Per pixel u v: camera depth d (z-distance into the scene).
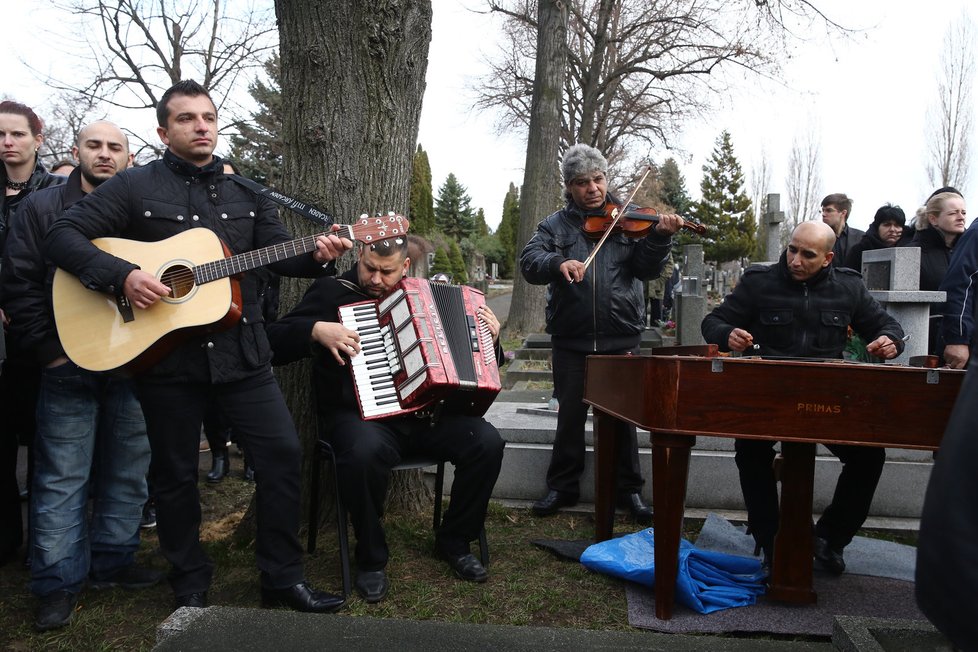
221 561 3.17
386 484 2.85
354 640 2.00
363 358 2.90
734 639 2.03
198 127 2.56
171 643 1.97
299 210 2.79
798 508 2.75
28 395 3.17
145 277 2.37
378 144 3.45
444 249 26.41
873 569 3.14
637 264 3.65
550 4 12.05
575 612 2.71
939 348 4.03
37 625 2.59
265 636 2.01
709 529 3.56
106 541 2.95
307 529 3.49
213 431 4.47
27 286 2.69
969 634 0.90
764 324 3.25
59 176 3.46
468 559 3.02
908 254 4.67
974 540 0.90
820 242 3.06
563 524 3.69
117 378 2.78
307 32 3.39
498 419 4.46
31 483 3.16
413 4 3.47
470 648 1.97
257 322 2.69
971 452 0.92
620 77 18.77
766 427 2.39
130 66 15.05
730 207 44.88
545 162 12.26
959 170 24.92
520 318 12.57
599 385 3.12
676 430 2.44
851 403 2.35
